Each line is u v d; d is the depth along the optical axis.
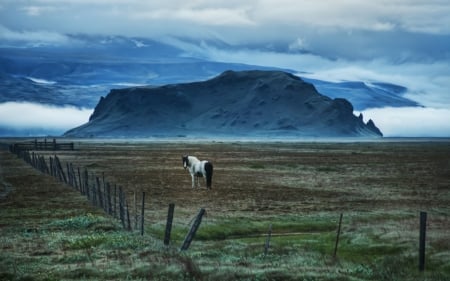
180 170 112.06
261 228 50.25
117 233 43.59
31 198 65.69
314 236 46.09
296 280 28.95
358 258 37.59
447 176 104.06
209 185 78.12
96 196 64.06
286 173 108.38
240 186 82.81
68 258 34.22
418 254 35.34
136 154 188.12
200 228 48.59
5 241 40.56
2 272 30.69
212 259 34.78
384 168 125.75
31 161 123.19
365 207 63.09
